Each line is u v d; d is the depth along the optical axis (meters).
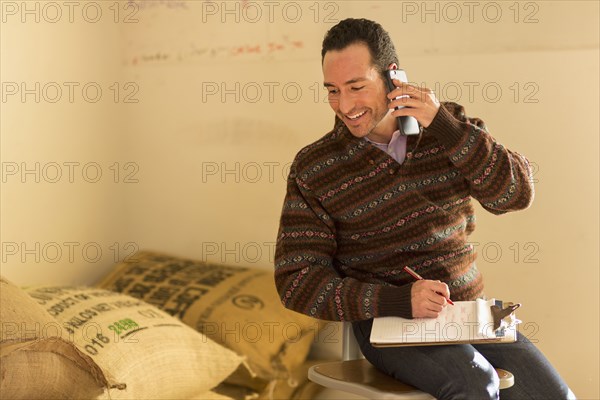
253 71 3.29
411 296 2.02
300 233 2.20
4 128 3.02
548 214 2.93
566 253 2.93
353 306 2.07
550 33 2.86
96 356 2.37
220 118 3.38
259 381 2.99
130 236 3.61
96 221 3.47
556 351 2.97
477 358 2.01
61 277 3.32
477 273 2.27
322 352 3.29
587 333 2.93
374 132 2.20
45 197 3.22
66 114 3.29
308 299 2.13
